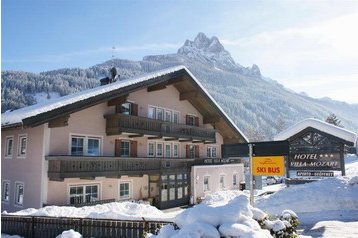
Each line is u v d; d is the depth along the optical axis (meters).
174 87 27.83
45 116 16.62
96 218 10.52
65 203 18.42
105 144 21.09
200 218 5.69
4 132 21.41
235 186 33.66
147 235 6.39
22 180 19.17
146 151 24.56
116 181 21.56
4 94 120.38
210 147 32.12
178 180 25.98
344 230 9.95
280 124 107.62
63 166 17.19
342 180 16.06
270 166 8.98
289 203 15.39
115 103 21.17
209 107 29.41
